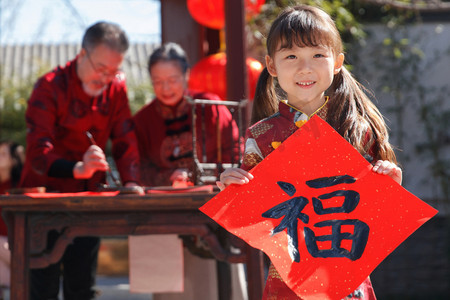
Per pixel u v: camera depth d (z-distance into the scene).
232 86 3.04
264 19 4.80
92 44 2.66
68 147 2.83
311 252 1.49
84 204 2.17
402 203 1.50
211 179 2.50
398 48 5.59
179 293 2.97
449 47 5.66
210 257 2.72
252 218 1.52
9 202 2.16
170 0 4.25
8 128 6.62
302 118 1.65
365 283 1.59
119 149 2.89
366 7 5.59
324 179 1.54
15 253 2.21
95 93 2.79
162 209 2.24
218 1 3.68
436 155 5.57
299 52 1.57
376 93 5.66
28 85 7.01
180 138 3.04
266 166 1.55
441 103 5.64
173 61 2.96
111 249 5.22
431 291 5.45
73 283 2.90
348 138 1.64
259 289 2.24
